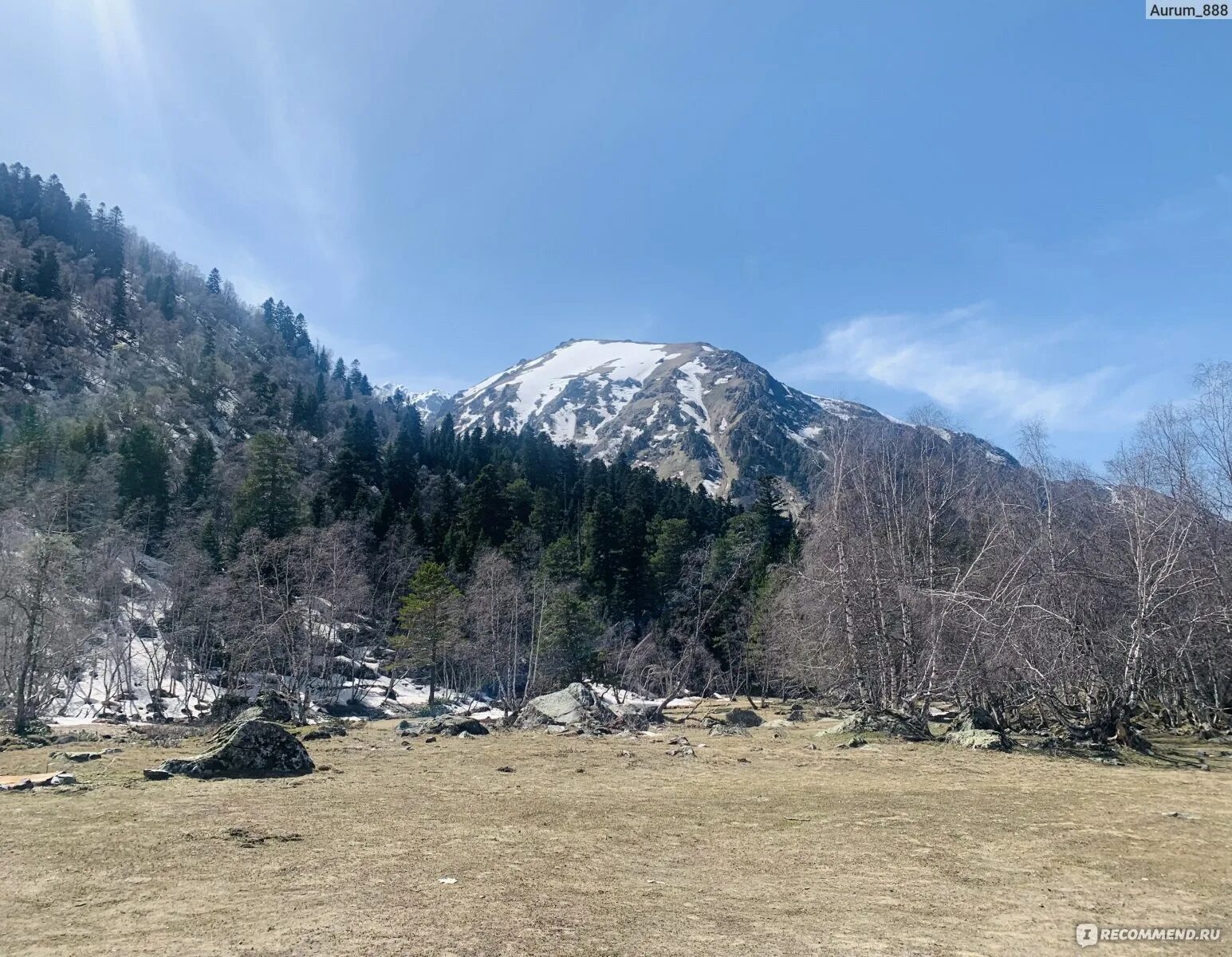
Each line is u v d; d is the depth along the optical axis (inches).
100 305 5851.4
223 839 372.2
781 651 1718.8
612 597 2736.2
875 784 626.2
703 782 624.7
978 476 1480.1
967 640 1074.1
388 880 313.7
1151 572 979.9
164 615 2282.2
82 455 2923.2
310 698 1915.6
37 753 754.2
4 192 6510.8
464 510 3218.5
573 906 287.7
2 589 1279.5
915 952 251.8
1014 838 433.4
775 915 288.5
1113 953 256.5
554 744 887.1
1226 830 461.4
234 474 3459.6
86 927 248.7
